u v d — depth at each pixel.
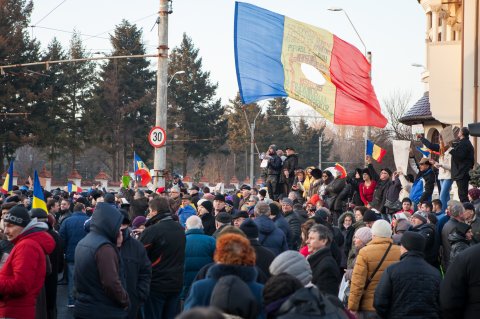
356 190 22.59
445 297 9.12
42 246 10.54
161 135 29.06
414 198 23.70
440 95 30.80
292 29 21.16
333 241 13.41
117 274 10.16
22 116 73.44
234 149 113.56
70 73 88.56
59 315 17.11
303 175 24.64
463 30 29.91
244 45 21.16
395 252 11.47
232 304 7.23
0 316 10.16
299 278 8.10
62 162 118.50
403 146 26.73
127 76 92.69
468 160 21.88
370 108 21.36
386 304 10.06
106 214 10.35
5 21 74.56
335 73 21.20
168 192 24.06
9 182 25.19
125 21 93.81
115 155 92.56
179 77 100.00
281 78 21.19
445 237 14.74
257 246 11.41
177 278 12.81
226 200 21.20
